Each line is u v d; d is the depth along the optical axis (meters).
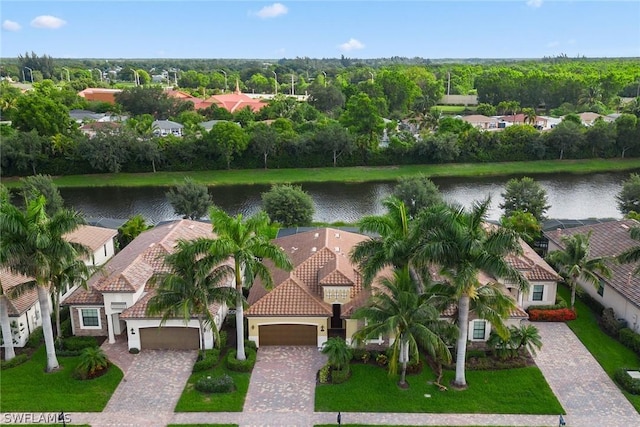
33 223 32.06
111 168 97.06
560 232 52.84
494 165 107.19
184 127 124.44
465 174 102.50
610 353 37.56
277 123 118.25
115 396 32.97
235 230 33.53
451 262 30.58
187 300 32.97
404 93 167.12
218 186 94.69
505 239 29.67
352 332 37.47
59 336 37.94
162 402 32.41
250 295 40.94
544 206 65.75
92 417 31.03
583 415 31.08
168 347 38.31
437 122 125.75
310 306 37.78
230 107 154.75
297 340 38.62
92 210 80.44
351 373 35.09
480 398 32.53
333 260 41.47
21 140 96.75
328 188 94.19
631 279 40.72
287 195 62.09
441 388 33.31
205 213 66.25
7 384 34.00
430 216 30.72
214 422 30.59
